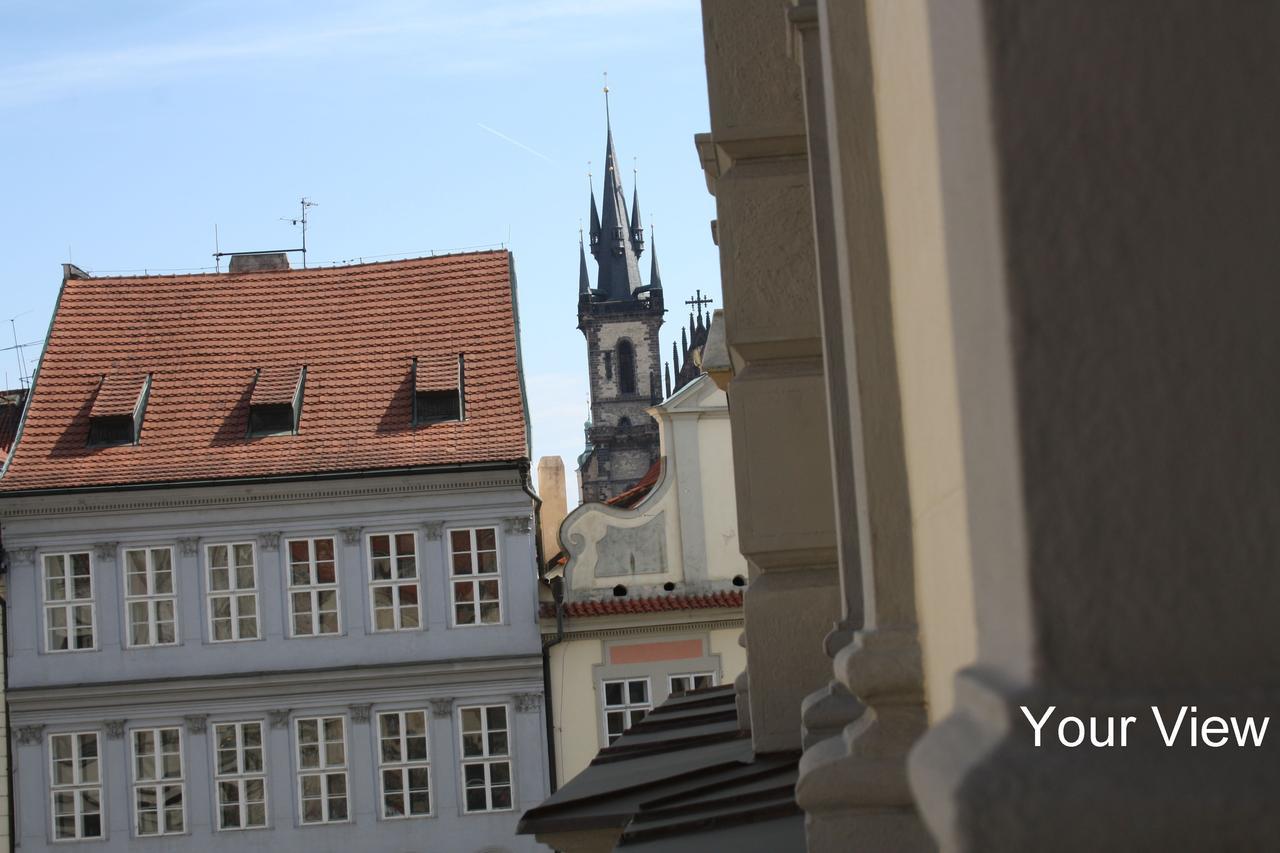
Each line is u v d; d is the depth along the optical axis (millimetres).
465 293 35969
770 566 5578
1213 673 1159
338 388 34062
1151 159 1196
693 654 31406
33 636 31219
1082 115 1202
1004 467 1238
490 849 30766
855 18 2688
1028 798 1103
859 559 3463
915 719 2535
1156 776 1100
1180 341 1184
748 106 5547
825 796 2557
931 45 1567
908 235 2260
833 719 3312
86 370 34469
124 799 30812
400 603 31375
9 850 30703
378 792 30891
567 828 5492
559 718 31188
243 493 31500
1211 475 1173
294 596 31406
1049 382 1188
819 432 5516
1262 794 1077
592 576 31891
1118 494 1177
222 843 30750
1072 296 1191
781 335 5453
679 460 32281
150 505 31516
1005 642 1275
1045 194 1200
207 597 31359
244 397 33906
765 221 5504
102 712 31016
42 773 30922
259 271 38031
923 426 2195
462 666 31078
